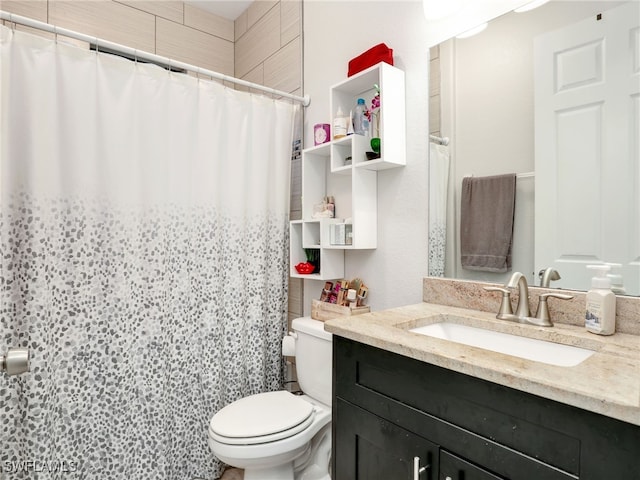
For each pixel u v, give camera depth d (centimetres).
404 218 155
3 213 133
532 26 118
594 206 105
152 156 163
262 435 136
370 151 161
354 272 179
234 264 188
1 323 133
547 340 101
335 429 113
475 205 132
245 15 266
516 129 121
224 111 184
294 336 188
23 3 196
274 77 234
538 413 70
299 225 198
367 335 100
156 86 164
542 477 69
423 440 88
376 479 100
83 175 147
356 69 163
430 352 85
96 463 150
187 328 173
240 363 190
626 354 82
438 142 143
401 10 157
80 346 148
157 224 164
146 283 162
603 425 62
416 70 151
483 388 78
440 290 140
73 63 145
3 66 132
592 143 105
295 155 218
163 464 164
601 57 104
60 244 143
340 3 187
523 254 120
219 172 182
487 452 77
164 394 166
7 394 135
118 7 228
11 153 135
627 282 99
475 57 132
